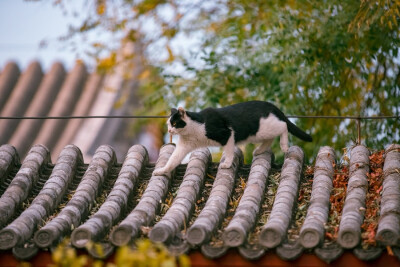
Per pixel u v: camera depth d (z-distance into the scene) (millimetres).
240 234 5426
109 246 5523
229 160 6852
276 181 6660
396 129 10398
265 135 7125
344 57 10406
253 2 10922
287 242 5566
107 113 13078
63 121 13117
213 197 6273
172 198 6512
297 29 10273
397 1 8477
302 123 10727
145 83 11633
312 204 6082
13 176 6980
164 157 7199
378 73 10773
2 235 5562
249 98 10555
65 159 7004
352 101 10797
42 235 5547
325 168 6754
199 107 10578
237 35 10617
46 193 6398
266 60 10469
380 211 5871
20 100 13539
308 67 10281
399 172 6398
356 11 10195
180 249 5469
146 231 5699
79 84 14031
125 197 6383
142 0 11062
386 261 5293
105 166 6926
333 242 5516
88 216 6258
